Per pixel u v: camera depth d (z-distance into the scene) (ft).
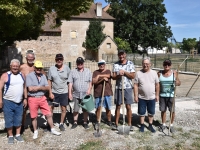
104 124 20.44
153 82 18.33
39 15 41.68
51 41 114.32
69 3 36.58
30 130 18.98
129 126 18.44
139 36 146.61
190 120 21.75
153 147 16.20
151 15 148.66
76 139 17.39
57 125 20.15
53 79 18.67
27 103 17.92
